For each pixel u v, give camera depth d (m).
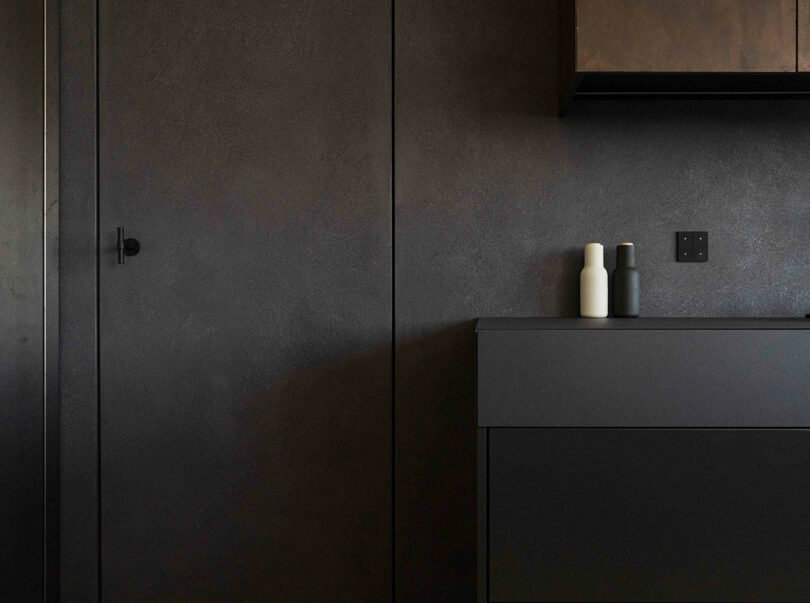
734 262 1.90
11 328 1.72
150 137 1.95
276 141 1.95
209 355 1.96
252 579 1.95
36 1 1.83
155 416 1.96
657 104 1.91
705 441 1.41
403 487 1.93
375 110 1.93
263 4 1.95
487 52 1.92
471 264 1.92
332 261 1.94
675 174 1.90
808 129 1.89
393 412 1.94
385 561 1.94
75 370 1.97
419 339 1.93
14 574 1.75
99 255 1.96
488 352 1.44
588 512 1.42
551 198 1.92
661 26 1.60
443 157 1.93
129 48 1.96
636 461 1.42
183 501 1.96
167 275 1.96
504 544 1.43
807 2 1.58
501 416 1.43
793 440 1.40
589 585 1.42
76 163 1.96
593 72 1.60
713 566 1.41
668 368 1.42
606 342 1.42
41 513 1.87
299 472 1.95
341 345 1.94
